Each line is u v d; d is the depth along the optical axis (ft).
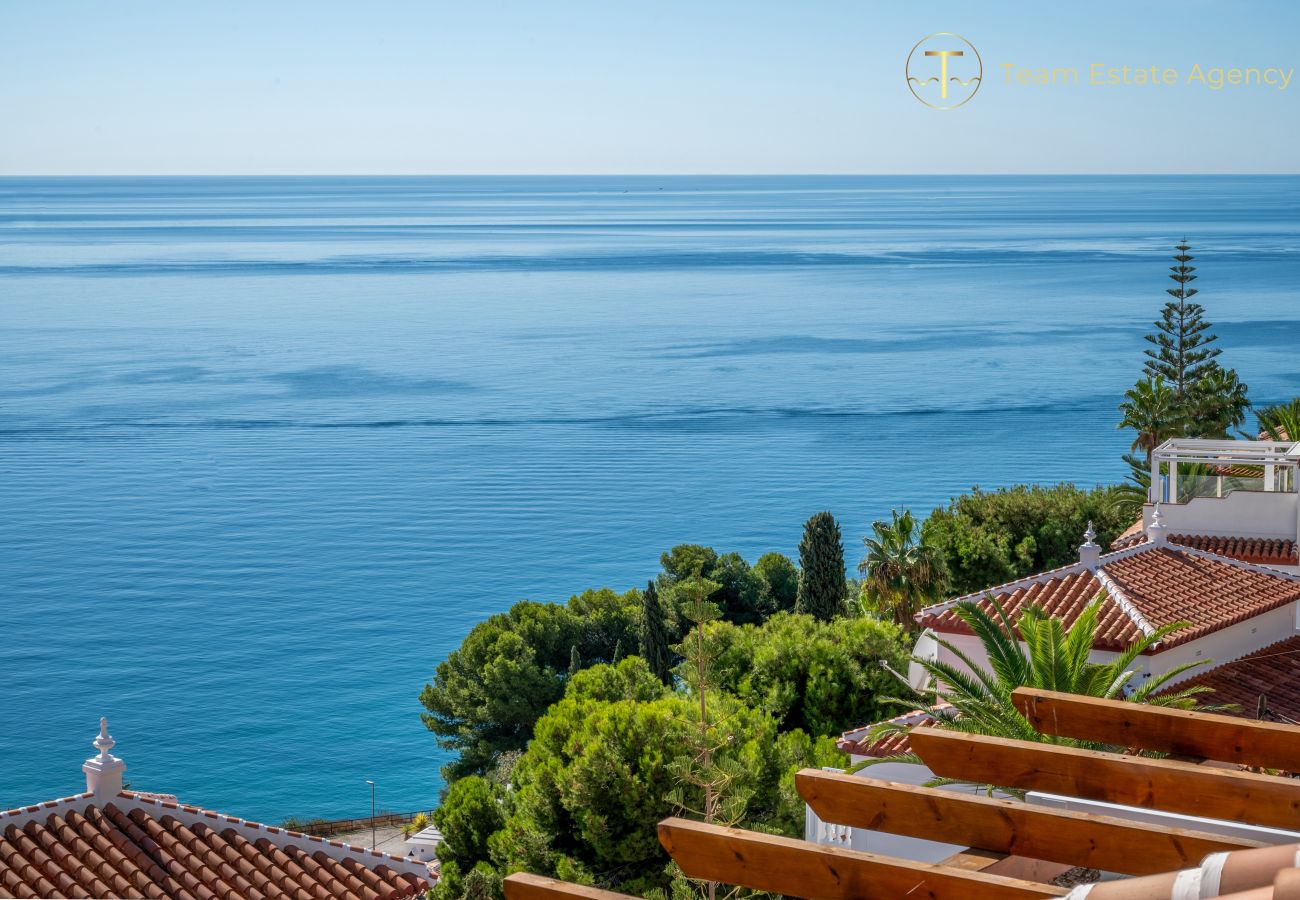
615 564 366.63
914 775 82.43
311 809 220.64
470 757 176.96
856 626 127.75
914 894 16.05
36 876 70.85
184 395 634.02
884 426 535.60
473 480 467.52
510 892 16.70
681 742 95.86
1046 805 19.97
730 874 17.07
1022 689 21.18
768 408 580.30
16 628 326.03
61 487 465.88
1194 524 121.29
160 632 321.52
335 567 371.56
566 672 185.16
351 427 565.53
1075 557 181.37
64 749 252.62
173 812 77.30
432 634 315.58
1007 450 486.79
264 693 278.46
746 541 383.24
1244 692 96.12
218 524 419.95
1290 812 17.60
